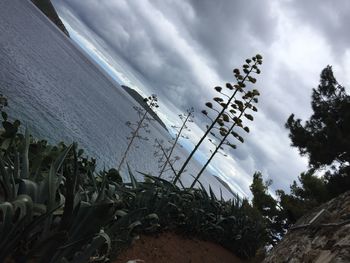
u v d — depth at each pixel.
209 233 7.24
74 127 95.75
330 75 12.59
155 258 4.81
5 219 2.39
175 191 6.83
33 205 2.72
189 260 5.47
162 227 5.84
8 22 166.38
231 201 8.55
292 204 13.23
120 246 4.17
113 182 5.15
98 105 196.88
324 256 3.46
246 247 7.66
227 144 9.87
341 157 11.39
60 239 2.61
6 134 4.17
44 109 85.50
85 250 2.96
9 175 3.11
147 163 104.19
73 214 2.72
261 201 14.14
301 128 12.55
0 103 10.16
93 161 5.36
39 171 3.49
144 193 5.47
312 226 4.47
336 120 12.11
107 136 118.31
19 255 2.66
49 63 177.75
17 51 130.75
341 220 4.05
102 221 2.76
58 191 3.12
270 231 12.96
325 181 12.44
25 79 102.38
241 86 9.87
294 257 4.15
